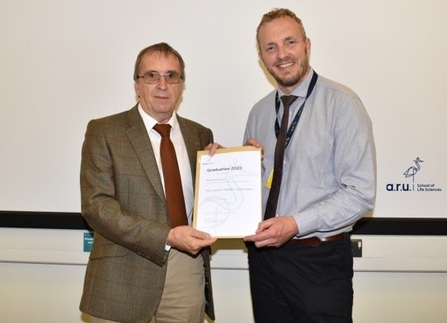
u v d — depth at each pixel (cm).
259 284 176
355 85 213
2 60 221
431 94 211
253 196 162
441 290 220
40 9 220
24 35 221
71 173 222
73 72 220
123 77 219
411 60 211
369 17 211
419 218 212
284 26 163
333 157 162
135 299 157
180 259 167
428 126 212
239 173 167
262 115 187
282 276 164
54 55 220
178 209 163
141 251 154
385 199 214
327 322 158
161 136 169
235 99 217
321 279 160
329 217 153
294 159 164
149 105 166
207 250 176
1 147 223
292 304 164
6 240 225
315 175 161
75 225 220
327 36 212
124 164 161
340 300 160
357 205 154
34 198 223
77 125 221
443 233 210
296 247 163
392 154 213
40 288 230
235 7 215
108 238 158
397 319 221
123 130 166
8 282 230
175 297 165
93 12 218
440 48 210
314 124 163
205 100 218
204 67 217
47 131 222
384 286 221
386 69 212
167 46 170
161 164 167
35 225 221
